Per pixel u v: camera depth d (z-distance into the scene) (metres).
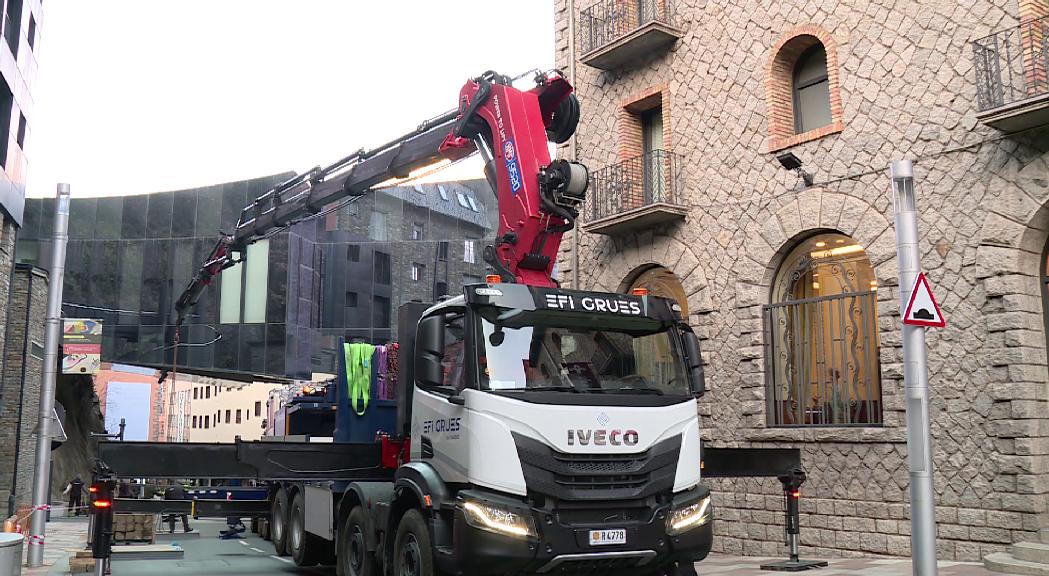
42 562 14.08
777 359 14.92
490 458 8.02
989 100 11.82
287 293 41.44
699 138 16.39
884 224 13.32
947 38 12.80
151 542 16.77
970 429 12.05
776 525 14.29
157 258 43.19
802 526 13.97
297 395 15.65
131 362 42.62
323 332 43.75
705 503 8.67
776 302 15.10
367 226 45.09
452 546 8.21
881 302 13.27
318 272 43.72
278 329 41.25
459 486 8.59
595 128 18.58
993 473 11.77
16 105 28.06
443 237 46.66
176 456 10.71
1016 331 11.67
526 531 7.84
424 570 8.50
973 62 12.43
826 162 14.20
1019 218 11.81
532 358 8.52
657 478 8.37
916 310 8.55
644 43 17.08
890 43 13.49
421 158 13.23
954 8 12.73
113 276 43.16
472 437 8.19
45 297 31.72
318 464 11.10
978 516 11.84
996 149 12.11
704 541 8.55
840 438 13.52
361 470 11.30
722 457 11.64
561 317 8.79
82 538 19.98
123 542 16.52
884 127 13.48
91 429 46.81
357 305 44.34
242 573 12.54
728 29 16.03
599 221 17.30
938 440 12.38
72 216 43.72
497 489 7.96
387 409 13.12
